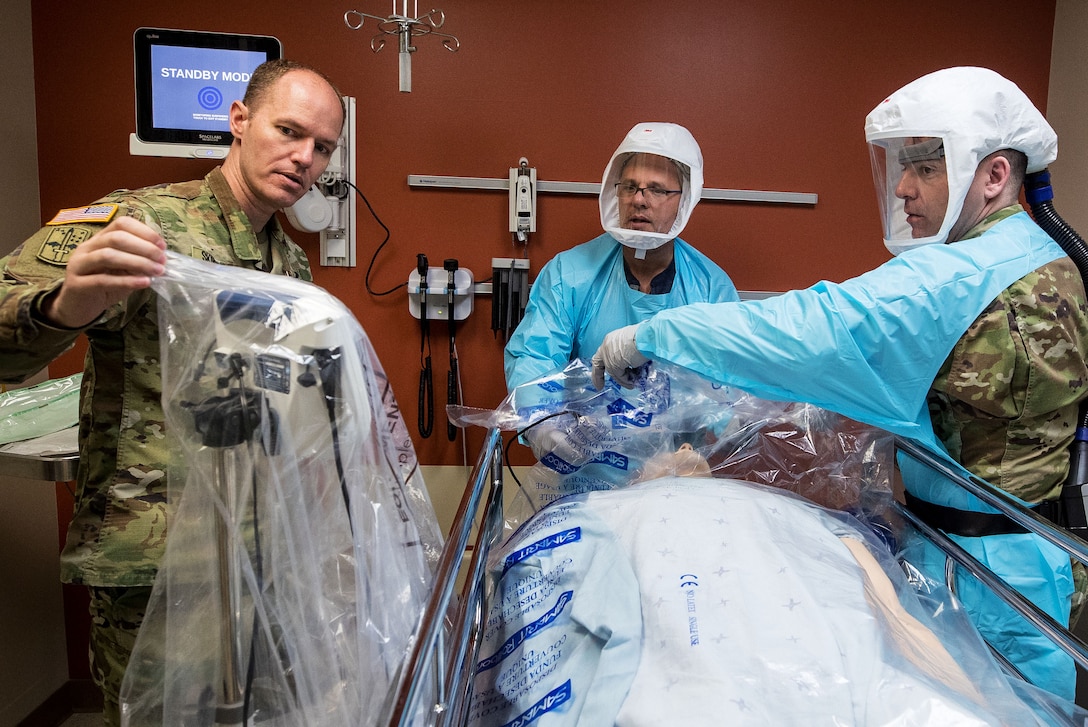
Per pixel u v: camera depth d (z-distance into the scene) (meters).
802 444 1.50
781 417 1.49
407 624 0.88
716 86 2.32
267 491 0.80
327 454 0.82
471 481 1.18
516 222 2.26
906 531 1.41
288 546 0.81
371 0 2.20
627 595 1.04
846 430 1.47
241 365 0.78
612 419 1.51
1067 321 1.17
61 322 0.91
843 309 1.12
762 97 2.33
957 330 1.15
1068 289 1.20
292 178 1.47
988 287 1.15
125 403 1.21
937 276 1.14
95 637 1.29
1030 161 1.31
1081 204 2.25
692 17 2.29
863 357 1.13
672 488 1.28
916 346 1.14
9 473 1.54
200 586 0.82
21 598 2.13
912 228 1.37
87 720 2.31
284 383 0.79
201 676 0.83
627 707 0.85
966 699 0.86
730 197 2.35
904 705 0.82
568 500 1.36
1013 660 1.24
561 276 2.02
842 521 1.31
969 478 1.15
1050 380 1.17
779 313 1.16
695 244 2.40
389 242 2.31
